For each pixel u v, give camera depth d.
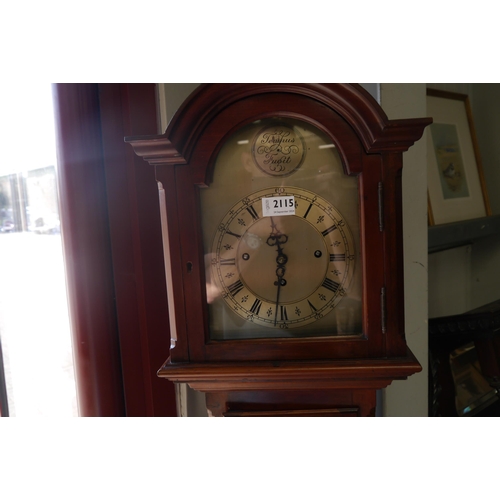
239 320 0.74
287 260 0.72
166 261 0.72
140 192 1.03
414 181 1.03
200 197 0.71
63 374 1.16
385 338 0.70
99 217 1.03
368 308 0.70
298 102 0.67
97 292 1.03
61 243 1.06
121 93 1.01
